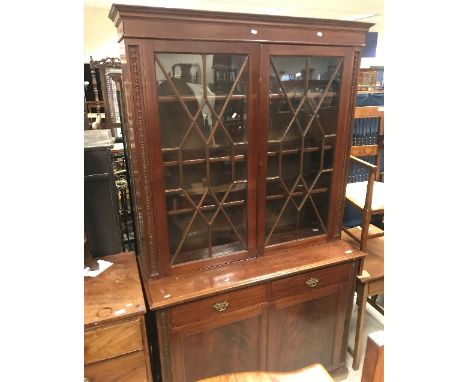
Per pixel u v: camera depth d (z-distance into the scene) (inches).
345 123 54.4
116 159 73.7
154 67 40.8
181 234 50.8
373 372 24.4
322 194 59.1
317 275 55.9
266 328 54.5
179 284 49.0
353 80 52.4
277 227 57.8
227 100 46.2
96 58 187.9
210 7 195.6
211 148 48.1
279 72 48.1
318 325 59.6
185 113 44.9
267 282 51.7
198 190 49.5
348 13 222.4
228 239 54.7
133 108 41.6
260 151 50.2
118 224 56.4
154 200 46.4
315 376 31.2
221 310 49.7
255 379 31.0
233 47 43.5
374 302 79.0
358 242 66.7
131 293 46.3
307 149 54.1
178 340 48.3
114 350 43.4
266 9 207.9
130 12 37.5
